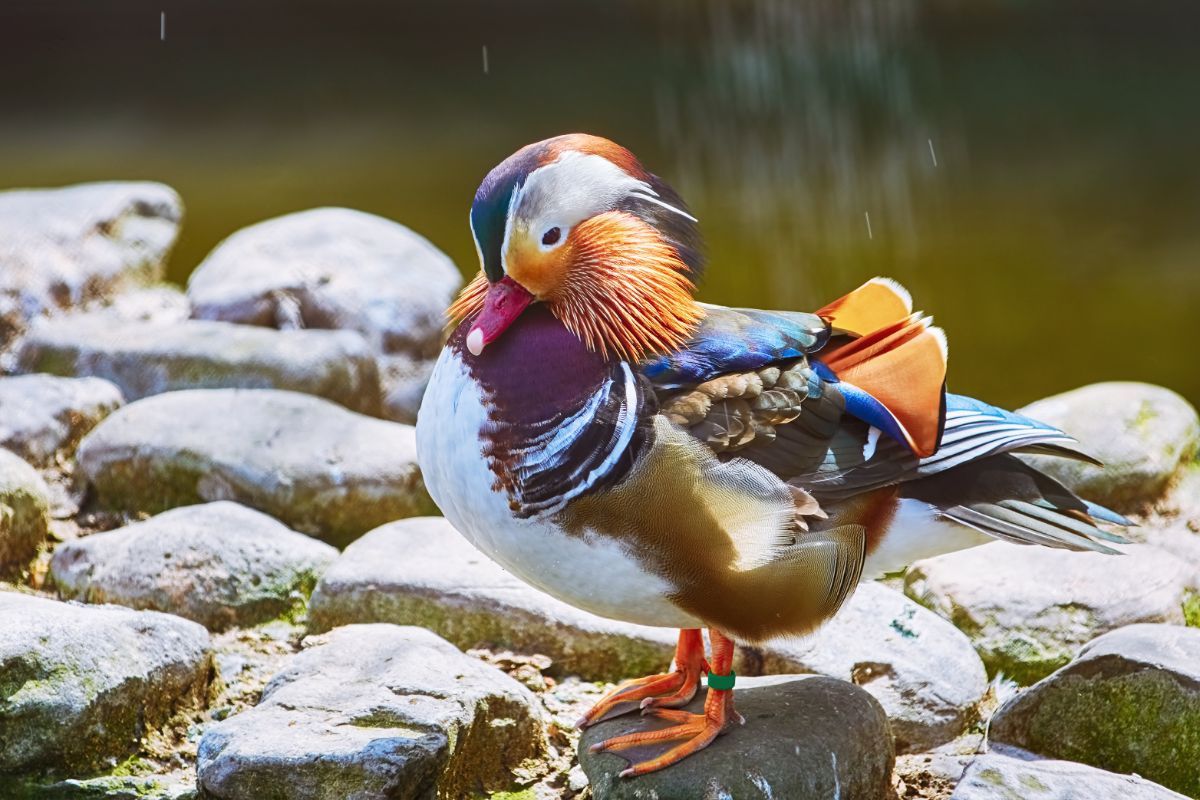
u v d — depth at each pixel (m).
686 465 4.89
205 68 21.50
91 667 5.70
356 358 9.15
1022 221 15.06
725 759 5.22
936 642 6.39
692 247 5.32
